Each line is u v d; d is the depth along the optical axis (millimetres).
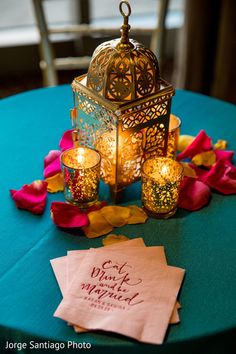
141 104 615
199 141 760
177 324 499
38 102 916
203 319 505
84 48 1894
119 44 622
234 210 667
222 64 1466
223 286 547
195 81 1519
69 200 664
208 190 681
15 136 815
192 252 596
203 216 655
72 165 689
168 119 670
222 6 1351
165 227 636
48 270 567
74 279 547
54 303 524
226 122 866
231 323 500
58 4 2137
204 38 1423
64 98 931
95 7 2094
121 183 666
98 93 627
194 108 906
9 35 1910
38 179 721
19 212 657
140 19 2016
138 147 657
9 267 570
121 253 583
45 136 818
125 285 542
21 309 516
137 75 614
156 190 620
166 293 530
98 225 626
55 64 1351
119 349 478
